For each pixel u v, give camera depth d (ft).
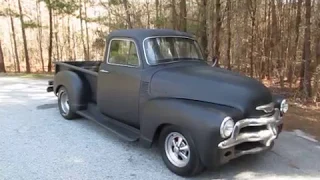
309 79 24.86
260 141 11.20
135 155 13.35
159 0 38.27
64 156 13.21
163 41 13.75
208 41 30.96
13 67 73.15
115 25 41.22
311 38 26.50
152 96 12.37
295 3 33.27
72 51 72.79
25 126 17.44
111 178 11.27
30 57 75.41
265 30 36.76
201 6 32.24
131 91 13.41
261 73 38.04
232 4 33.94
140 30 13.93
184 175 11.31
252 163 12.53
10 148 14.08
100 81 15.33
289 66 33.35
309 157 13.14
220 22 31.27
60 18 66.03
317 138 15.47
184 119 10.65
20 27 70.03
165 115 11.35
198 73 12.18
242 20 35.91
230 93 10.91
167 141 11.83
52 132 16.38
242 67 37.91
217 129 9.87
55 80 19.45
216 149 10.05
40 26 66.44
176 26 33.45
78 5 57.06
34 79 36.76
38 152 13.64
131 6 39.93
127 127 14.17
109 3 41.32
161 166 12.28
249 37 36.81
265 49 36.42
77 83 17.51
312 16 27.04
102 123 15.11
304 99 24.70
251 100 10.84
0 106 22.36
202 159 10.32
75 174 11.56
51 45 62.49
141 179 11.20
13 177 11.30
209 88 11.23
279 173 11.68
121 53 14.03
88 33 63.41
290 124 17.88
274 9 35.47
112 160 12.83
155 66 12.96
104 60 15.01
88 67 20.40
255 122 10.72
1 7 61.52
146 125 12.36
